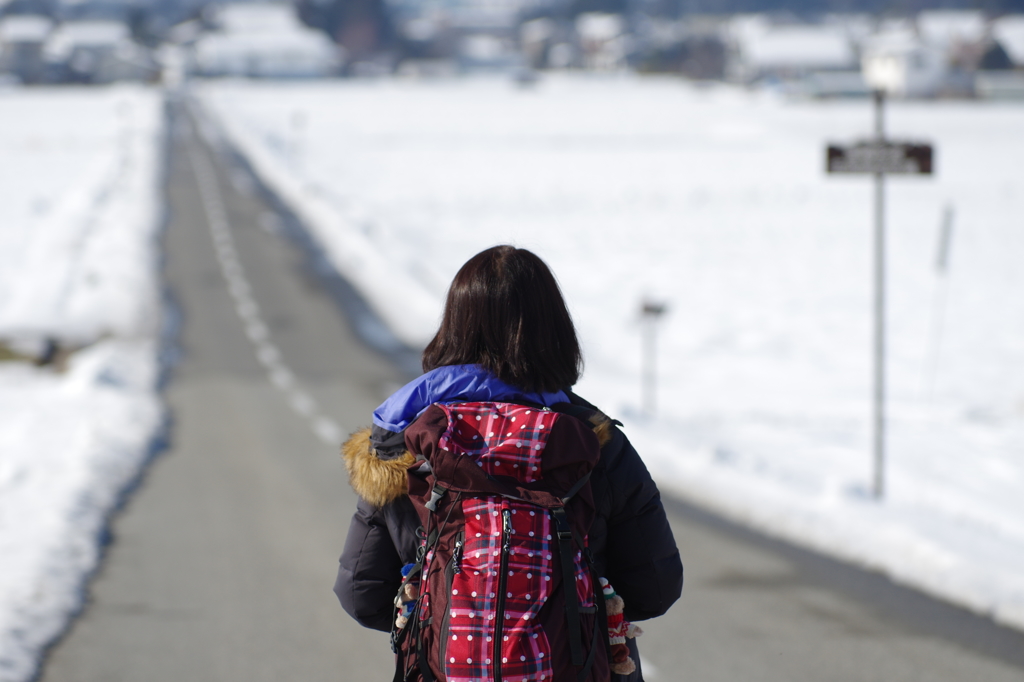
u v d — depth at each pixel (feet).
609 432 28.71
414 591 28.40
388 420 28.66
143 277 355.56
